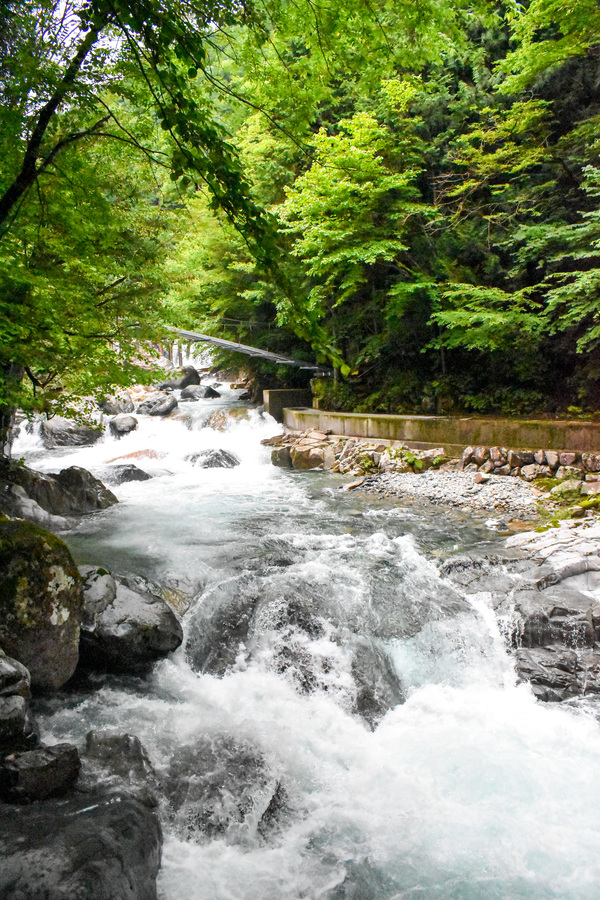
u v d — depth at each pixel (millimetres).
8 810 3824
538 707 6188
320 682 6234
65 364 8727
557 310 15414
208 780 4824
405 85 15555
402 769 5293
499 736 5750
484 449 14234
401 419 16016
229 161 2846
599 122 13836
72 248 7402
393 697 6316
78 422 10539
